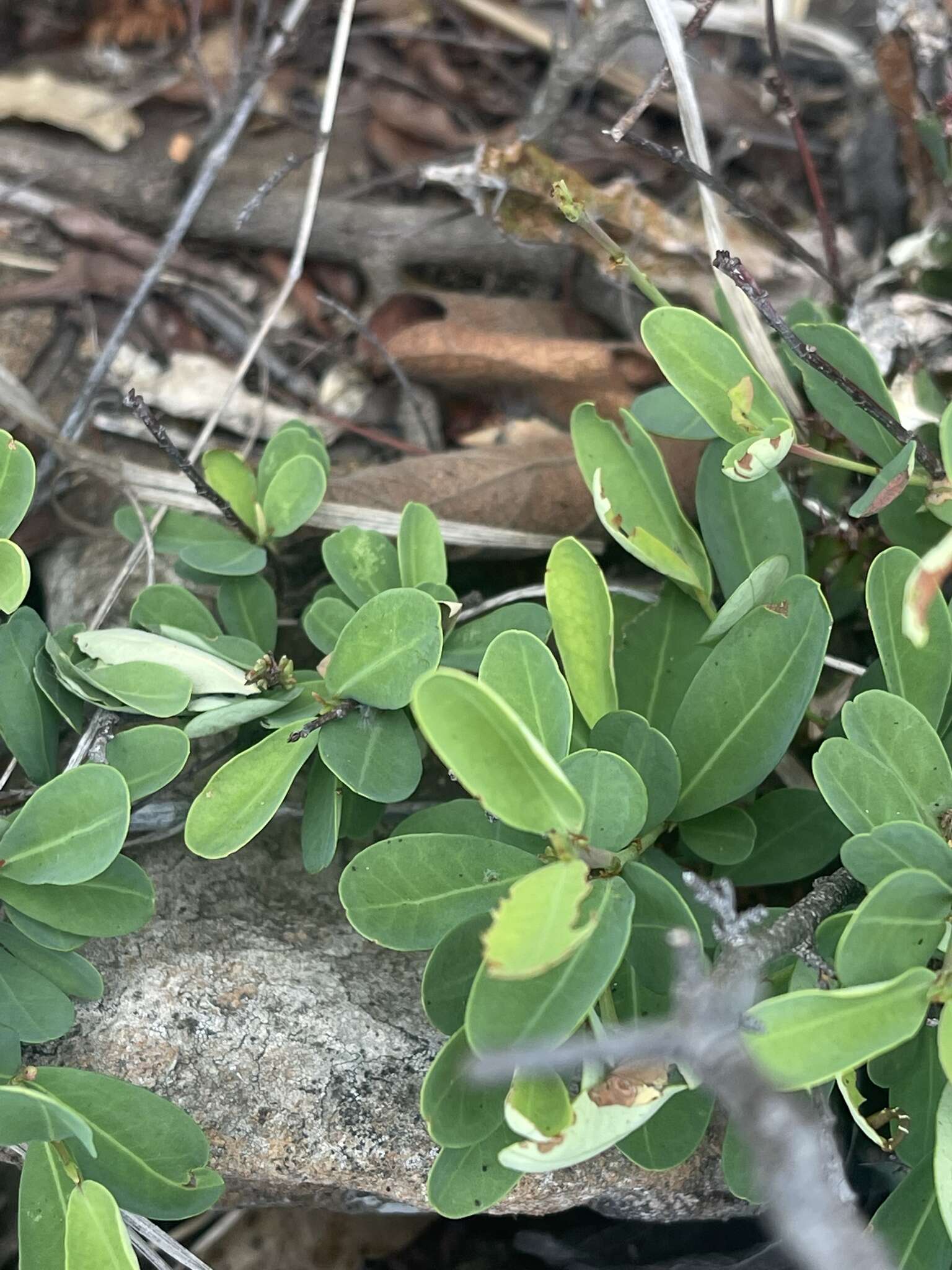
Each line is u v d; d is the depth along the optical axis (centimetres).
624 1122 16
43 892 19
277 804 20
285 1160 21
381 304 33
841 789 17
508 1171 17
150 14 35
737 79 35
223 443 32
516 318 32
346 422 32
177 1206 19
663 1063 16
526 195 29
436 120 35
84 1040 21
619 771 17
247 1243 26
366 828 22
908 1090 18
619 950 16
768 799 21
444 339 30
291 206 33
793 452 22
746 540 22
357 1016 22
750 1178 18
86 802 19
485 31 36
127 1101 19
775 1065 15
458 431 32
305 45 36
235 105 33
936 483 20
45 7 35
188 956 22
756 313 25
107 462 28
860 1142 22
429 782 26
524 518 28
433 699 14
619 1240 25
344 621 22
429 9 36
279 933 23
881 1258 16
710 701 20
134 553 25
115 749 20
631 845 19
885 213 32
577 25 34
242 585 24
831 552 26
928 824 18
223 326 33
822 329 22
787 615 19
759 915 16
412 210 33
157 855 24
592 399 31
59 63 34
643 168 34
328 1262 26
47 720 21
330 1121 21
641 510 22
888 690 19
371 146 35
